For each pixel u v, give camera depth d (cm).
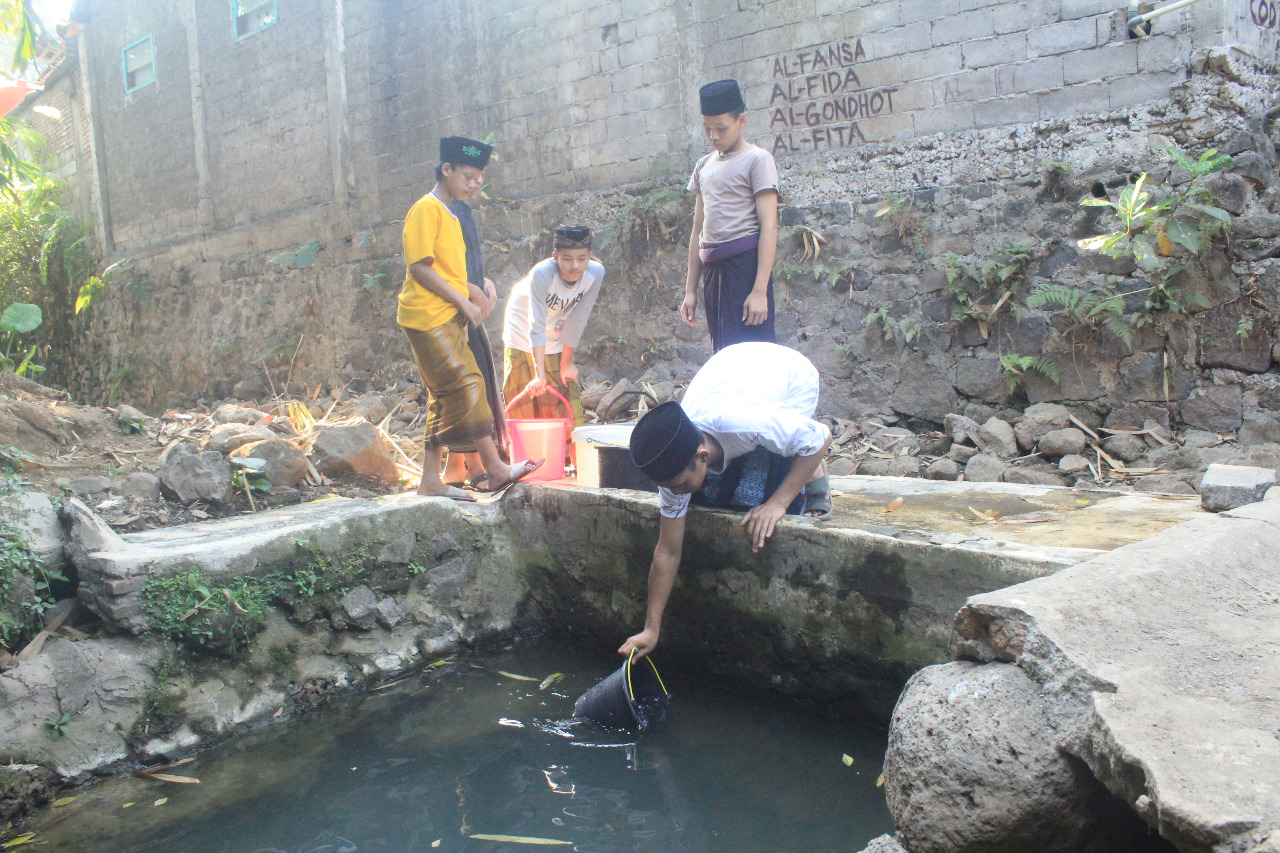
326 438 459
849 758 287
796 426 292
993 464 468
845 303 574
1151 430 481
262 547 346
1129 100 485
